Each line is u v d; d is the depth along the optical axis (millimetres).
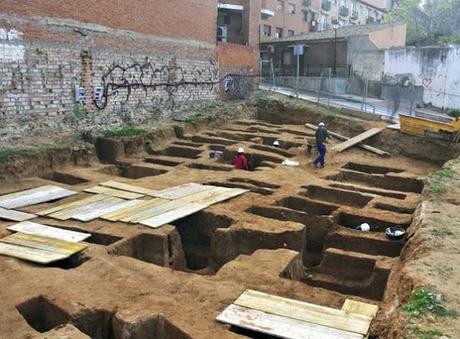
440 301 6348
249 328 6359
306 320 6613
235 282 7789
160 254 9805
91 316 6719
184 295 7238
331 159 17953
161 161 16938
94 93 17875
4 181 13156
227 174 15133
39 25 15508
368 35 32906
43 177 14508
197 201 12023
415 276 7094
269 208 11773
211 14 24438
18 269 7926
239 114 24672
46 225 10312
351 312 6938
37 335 6043
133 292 7270
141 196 12492
